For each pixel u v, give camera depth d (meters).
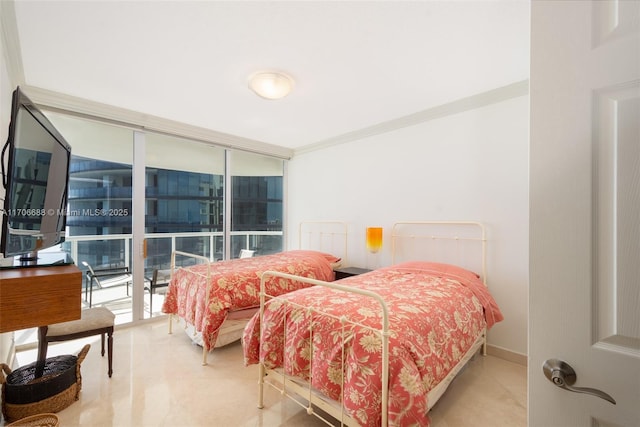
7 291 1.04
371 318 1.40
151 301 3.33
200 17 1.61
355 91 2.54
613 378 0.57
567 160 0.62
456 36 1.79
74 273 1.17
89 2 1.48
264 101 2.75
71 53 1.95
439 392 1.49
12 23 1.63
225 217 3.96
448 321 1.63
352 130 3.61
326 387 1.38
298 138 3.98
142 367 2.26
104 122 2.87
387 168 3.34
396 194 3.26
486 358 2.47
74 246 2.90
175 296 2.89
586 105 0.60
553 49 0.64
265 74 2.19
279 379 1.68
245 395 1.91
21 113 1.27
